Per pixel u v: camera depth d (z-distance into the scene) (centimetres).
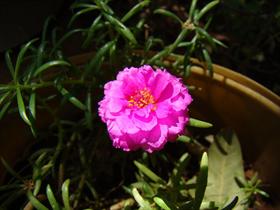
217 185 17
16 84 14
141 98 13
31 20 19
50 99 16
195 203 13
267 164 17
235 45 22
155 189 16
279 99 15
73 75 16
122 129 12
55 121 16
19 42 19
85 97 17
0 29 19
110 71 17
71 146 17
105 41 19
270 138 16
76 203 16
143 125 12
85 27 21
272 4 22
